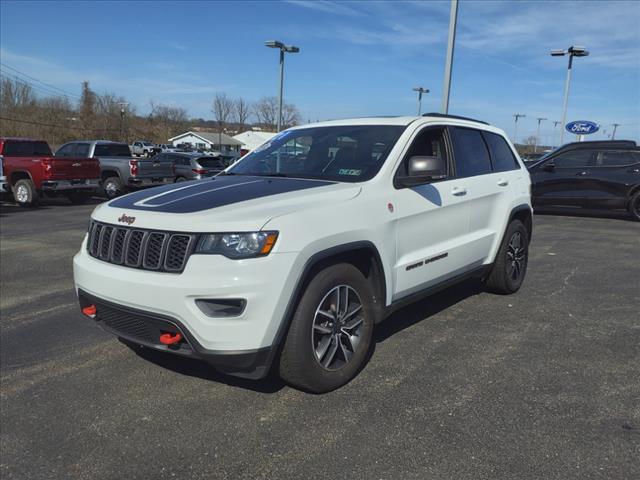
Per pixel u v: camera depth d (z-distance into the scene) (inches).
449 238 178.5
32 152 677.9
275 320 118.9
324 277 130.1
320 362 132.3
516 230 221.0
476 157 200.1
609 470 104.0
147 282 120.0
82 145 729.0
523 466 105.6
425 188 165.0
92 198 749.3
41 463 110.0
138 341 130.3
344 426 121.0
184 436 118.2
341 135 176.2
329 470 105.3
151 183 744.3
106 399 135.7
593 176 498.3
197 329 116.7
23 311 210.4
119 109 3189.0
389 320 192.2
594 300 219.1
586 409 127.5
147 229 124.3
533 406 129.0
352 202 139.3
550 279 256.1
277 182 151.2
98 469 107.6
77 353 165.9
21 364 158.2
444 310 204.1
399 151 160.9
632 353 161.8
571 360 156.3
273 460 109.0
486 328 183.9
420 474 103.5
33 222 478.6
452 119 193.6
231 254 115.6
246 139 3122.5
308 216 126.3
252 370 122.0
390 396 134.6
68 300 225.5
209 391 138.9
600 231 423.8
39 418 127.3
